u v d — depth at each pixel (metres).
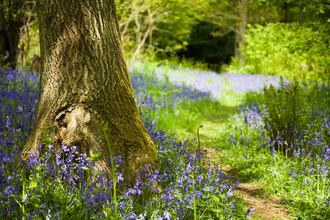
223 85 13.47
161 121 7.08
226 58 29.67
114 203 2.77
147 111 7.06
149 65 15.69
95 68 3.50
